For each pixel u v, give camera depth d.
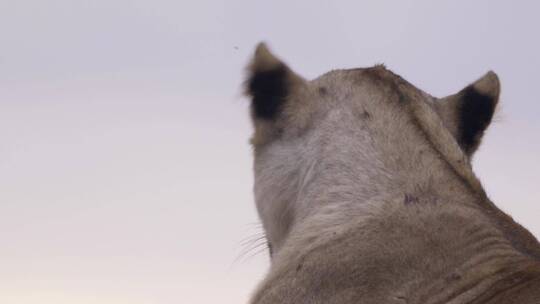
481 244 9.55
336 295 9.58
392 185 10.24
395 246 9.70
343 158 10.62
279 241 11.22
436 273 9.41
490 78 11.88
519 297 8.80
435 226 9.78
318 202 10.53
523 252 9.61
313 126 11.08
